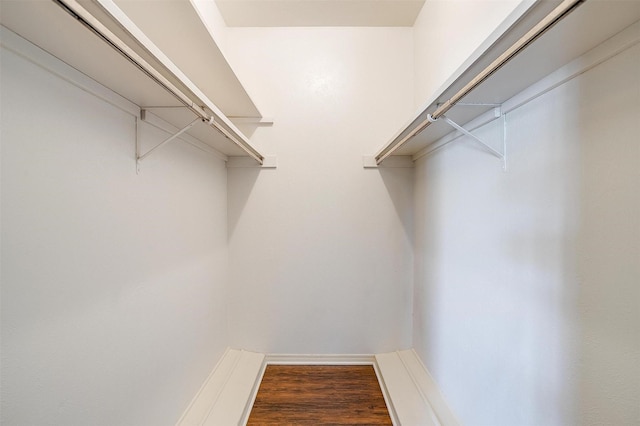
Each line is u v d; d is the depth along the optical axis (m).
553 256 0.98
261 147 2.48
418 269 2.34
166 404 1.48
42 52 0.83
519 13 0.72
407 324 2.51
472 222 1.49
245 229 2.49
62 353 0.89
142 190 1.29
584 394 0.86
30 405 0.80
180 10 1.26
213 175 2.16
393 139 1.86
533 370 1.07
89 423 0.99
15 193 0.76
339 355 2.52
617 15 0.67
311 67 2.48
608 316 0.79
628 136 0.74
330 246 2.50
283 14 2.34
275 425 1.76
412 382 2.06
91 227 1.01
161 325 1.44
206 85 1.93
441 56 1.93
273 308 2.51
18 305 0.77
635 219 0.73
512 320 1.18
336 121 2.47
